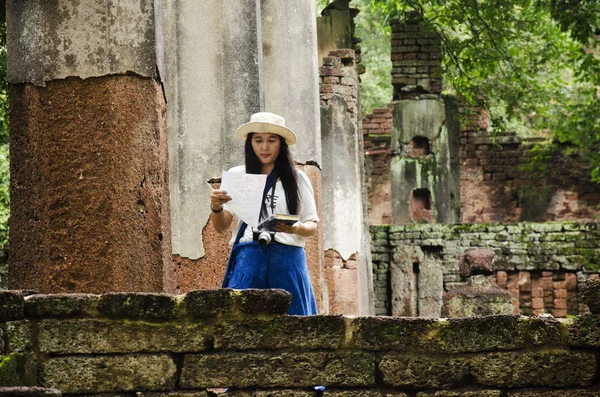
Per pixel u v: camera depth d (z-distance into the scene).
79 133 8.04
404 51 25.78
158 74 8.23
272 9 12.95
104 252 7.92
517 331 6.63
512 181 30.38
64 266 7.91
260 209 7.54
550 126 27.06
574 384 6.59
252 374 6.56
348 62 19.52
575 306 23.38
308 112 12.92
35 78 8.10
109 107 8.05
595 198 30.03
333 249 18.56
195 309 6.60
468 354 6.65
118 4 8.14
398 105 25.73
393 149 25.67
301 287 7.70
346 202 18.88
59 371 6.50
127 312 6.59
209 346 6.60
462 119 26.95
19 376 6.39
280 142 7.93
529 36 25.42
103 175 7.99
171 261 8.31
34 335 6.53
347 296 18.48
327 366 6.59
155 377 6.55
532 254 23.41
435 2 23.94
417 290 23.53
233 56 10.62
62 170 8.02
